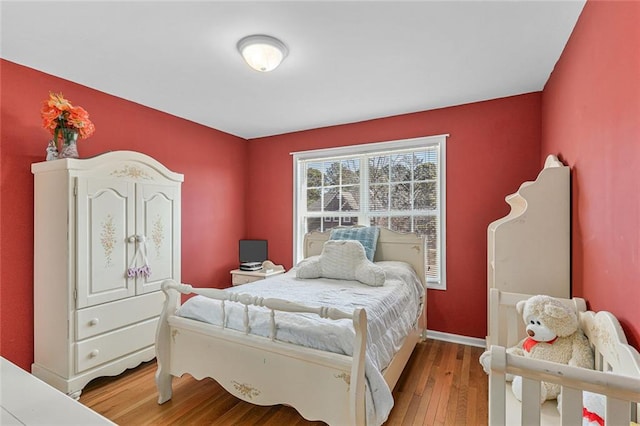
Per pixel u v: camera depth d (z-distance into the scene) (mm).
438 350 2881
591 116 1512
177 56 2123
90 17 1695
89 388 2236
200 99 2910
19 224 2234
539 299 1505
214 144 3824
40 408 797
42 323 2203
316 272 2834
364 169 3564
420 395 2146
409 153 3348
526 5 1609
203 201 3680
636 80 1069
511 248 1971
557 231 1882
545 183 1911
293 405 1598
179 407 2010
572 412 839
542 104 2699
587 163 1577
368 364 1487
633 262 1107
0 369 999
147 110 3078
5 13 1646
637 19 1058
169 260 2752
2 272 2158
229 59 2168
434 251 3225
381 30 1833
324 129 3779
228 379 1807
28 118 2275
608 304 1326
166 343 2049
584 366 1352
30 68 2277
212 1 1571
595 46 1453
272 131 3982
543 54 2109
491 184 2930
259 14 1681
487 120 2947
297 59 2174
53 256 2146
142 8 1620
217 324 1898
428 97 2885
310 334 1590
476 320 2998
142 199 2539
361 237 3207
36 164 2221
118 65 2250
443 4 1604
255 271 3748
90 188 2195
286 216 4039
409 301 2510
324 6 1617
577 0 1566
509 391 1517
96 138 2664
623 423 795
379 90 2721
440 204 3158
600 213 1410
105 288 2275
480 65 2271
